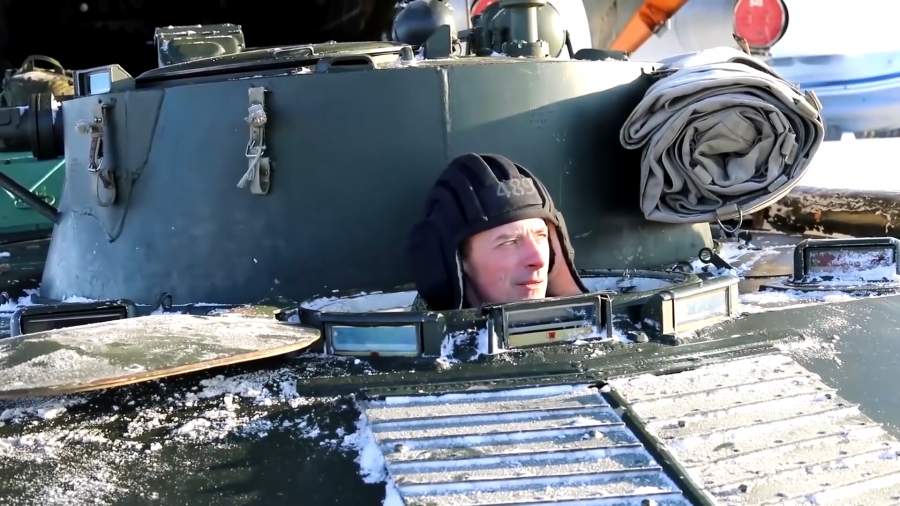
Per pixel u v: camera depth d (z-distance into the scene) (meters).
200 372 3.02
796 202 5.83
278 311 3.35
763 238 5.59
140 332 2.98
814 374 2.88
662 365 2.88
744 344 3.09
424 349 2.99
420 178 3.62
